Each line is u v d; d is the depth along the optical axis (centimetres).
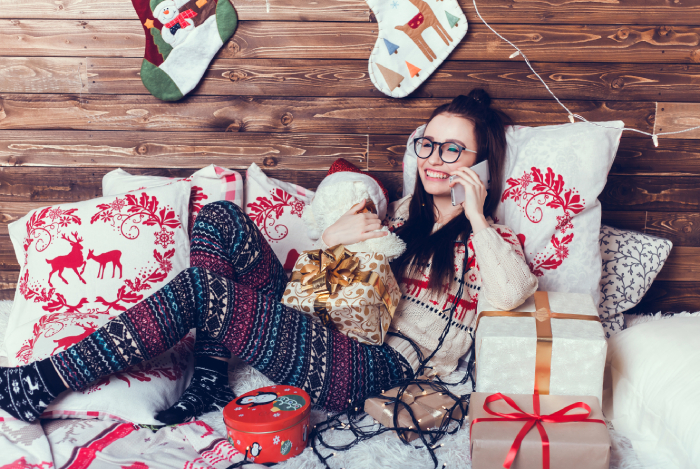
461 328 139
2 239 190
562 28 175
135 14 172
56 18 172
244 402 113
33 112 179
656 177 186
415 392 126
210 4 170
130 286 146
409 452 110
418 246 140
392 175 188
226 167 186
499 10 174
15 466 96
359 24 175
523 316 119
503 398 107
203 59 175
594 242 146
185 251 157
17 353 127
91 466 100
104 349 106
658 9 173
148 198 155
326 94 181
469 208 130
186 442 112
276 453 106
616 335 137
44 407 106
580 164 143
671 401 109
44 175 184
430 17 171
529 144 150
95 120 181
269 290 138
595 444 93
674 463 106
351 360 122
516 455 95
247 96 180
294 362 118
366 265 125
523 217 147
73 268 143
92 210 150
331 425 121
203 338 129
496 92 180
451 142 143
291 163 186
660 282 194
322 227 148
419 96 181
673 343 122
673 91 179
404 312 140
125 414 114
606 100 180
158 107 180
